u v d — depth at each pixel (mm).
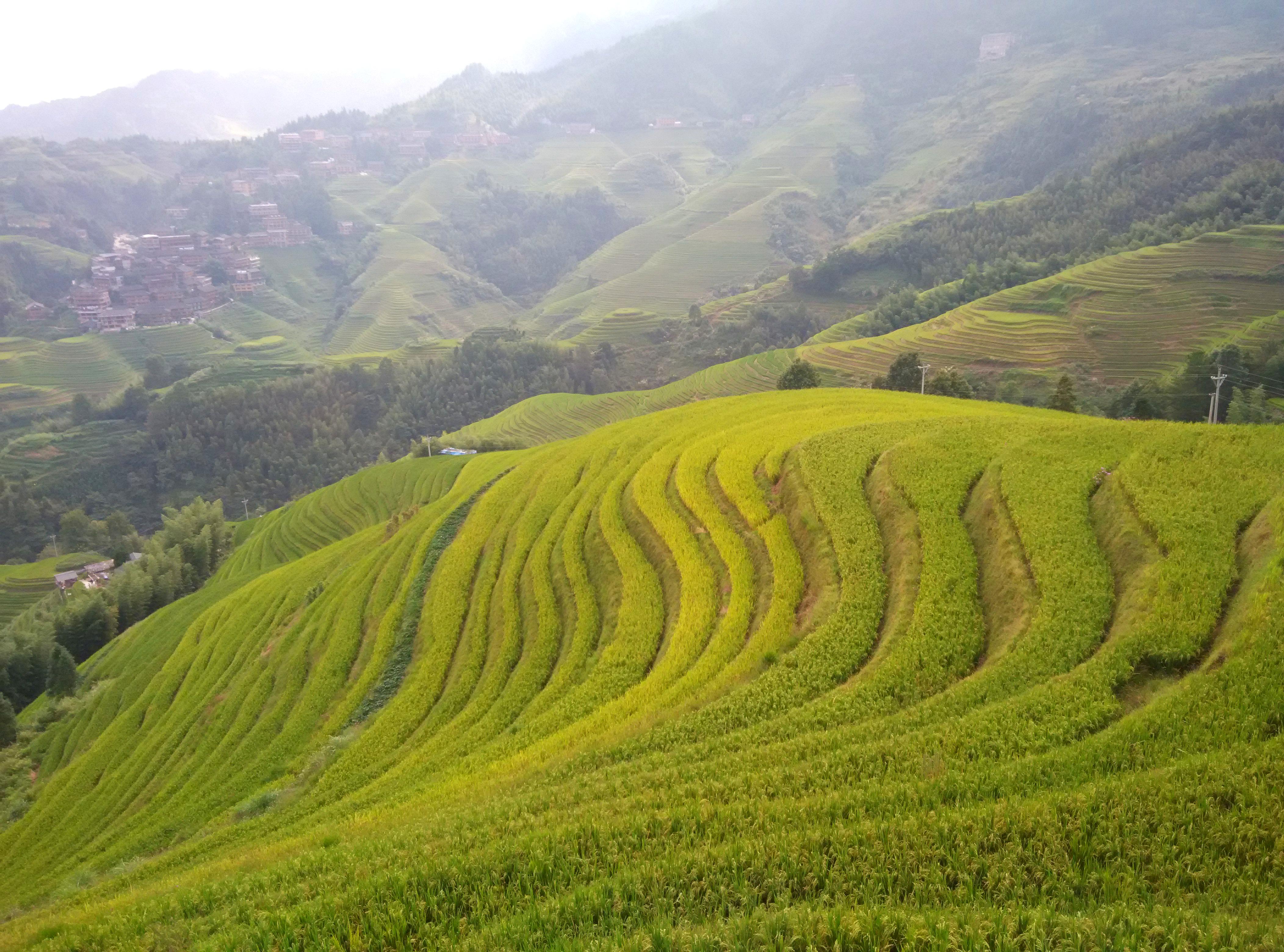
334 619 68062
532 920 19250
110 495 187250
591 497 67125
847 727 28281
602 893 19781
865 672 32719
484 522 73188
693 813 23406
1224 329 129250
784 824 22219
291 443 194625
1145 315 137125
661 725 33312
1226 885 17422
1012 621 33156
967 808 20875
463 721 46312
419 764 41625
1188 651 26781
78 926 27125
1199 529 32938
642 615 47594
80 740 74250
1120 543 34969
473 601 61312
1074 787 21391
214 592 104625
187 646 82000
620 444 78625
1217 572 30219
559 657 49750
